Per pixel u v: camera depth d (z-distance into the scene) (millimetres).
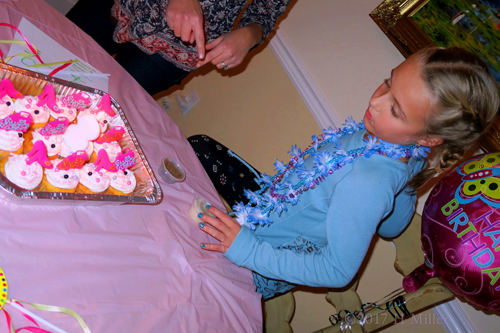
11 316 491
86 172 667
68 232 618
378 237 1581
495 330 1340
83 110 752
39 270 549
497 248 799
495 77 1363
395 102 739
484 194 839
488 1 1410
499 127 1313
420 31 1553
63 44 885
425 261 1014
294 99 1895
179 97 2131
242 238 848
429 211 943
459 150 823
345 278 811
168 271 717
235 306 807
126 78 1001
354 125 986
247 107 2008
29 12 858
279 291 1079
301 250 947
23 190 559
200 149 1213
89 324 552
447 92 697
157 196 749
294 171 979
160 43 1095
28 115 625
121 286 626
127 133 800
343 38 1779
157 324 633
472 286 842
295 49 1875
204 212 875
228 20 1122
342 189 809
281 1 1187
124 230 699
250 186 1232
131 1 1017
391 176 813
